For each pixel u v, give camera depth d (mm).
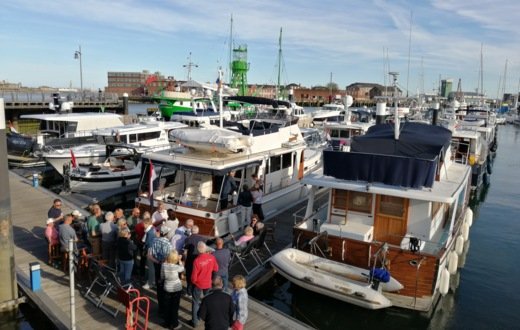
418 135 11250
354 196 10953
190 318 8102
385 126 13375
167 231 9125
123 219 9414
